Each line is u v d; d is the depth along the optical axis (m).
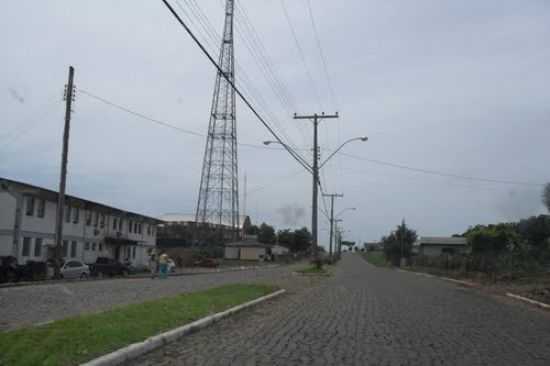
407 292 26.44
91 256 51.03
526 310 19.23
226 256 92.62
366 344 10.98
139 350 9.21
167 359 8.99
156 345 9.94
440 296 24.47
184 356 9.29
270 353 9.73
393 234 87.62
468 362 9.46
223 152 61.69
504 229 60.84
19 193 39.91
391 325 14.02
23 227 40.53
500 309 19.30
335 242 135.50
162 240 87.25
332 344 10.86
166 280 32.66
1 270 32.47
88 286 25.52
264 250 93.25
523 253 36.53
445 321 15.27
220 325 13.28
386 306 19.11
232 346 10.35
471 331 13.41
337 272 52.88
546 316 17.45
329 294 24.20
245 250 92.38
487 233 59.72
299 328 13.05
